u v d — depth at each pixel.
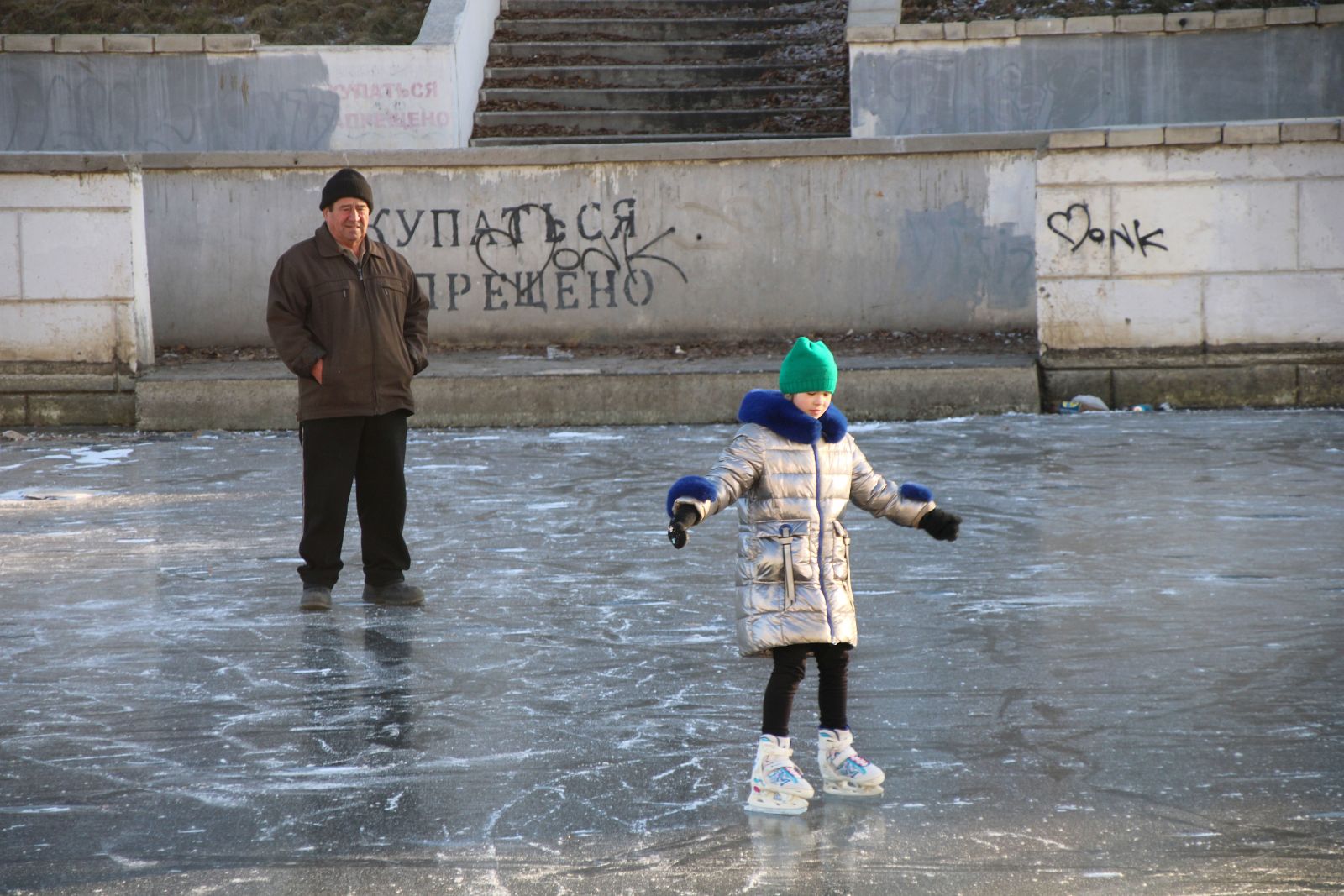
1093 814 13.09
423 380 42.09
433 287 49.03
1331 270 41.97
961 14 59.53
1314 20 52.06
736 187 48.44
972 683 17.17
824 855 12.22
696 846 12.45
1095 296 42.78
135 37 54.34
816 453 13.66
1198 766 14.31
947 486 30.48
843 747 13.77
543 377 42.03
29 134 54.75
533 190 48.56
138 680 17.78
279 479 33.53
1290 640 18.80
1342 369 42.25
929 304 48.72
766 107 58.06
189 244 49.16
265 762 14.78
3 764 14.77
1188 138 41.81
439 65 54.47
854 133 54.56
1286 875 11.70
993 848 12.32
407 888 11.62
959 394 41.81
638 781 14.12
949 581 22.33
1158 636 19.08
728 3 65.19
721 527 27.44
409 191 48.59
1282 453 34.03
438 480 32.75
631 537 26.39
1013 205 48.00
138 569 24.20
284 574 23.80
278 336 20.97
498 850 12.41
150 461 36.62
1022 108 53.72
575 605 21.41
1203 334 42.62
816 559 13.51
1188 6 58.06
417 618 20.77
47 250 43.06
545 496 30.59
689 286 48.91
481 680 17.64
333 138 54.72
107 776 14.39
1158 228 42.34
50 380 43.31
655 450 36.84
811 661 18.30
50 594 22.41
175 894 11.53
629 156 48.25
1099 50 53.22
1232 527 25.89
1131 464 33.06
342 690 17.28
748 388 41.84
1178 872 11.77
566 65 61.53
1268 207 41.97
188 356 48.12
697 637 19.47
